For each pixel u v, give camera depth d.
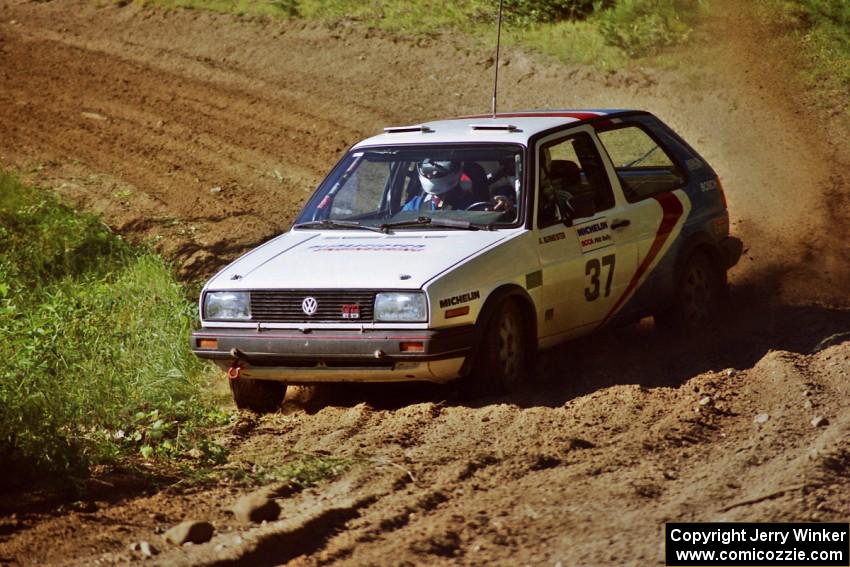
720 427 16.25
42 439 15.59
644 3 46.62
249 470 15.59
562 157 19.91
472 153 19.64
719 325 22.52
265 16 53.91
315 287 17.53
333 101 43.25
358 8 53.59
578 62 44.12
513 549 12.31
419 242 18.59
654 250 20.97
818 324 21.86
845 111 39.09
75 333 22.20
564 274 19.12
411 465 15.29
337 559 12.20
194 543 12.74
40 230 29.86
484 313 17.59
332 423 17.83
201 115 42.50
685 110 39.59
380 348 17.05
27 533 13.20
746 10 47.25
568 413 17.20
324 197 20.53
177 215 32.44
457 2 52.91
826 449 14.75
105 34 54.41
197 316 22.38
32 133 40.34
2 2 61.22
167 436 17.58
